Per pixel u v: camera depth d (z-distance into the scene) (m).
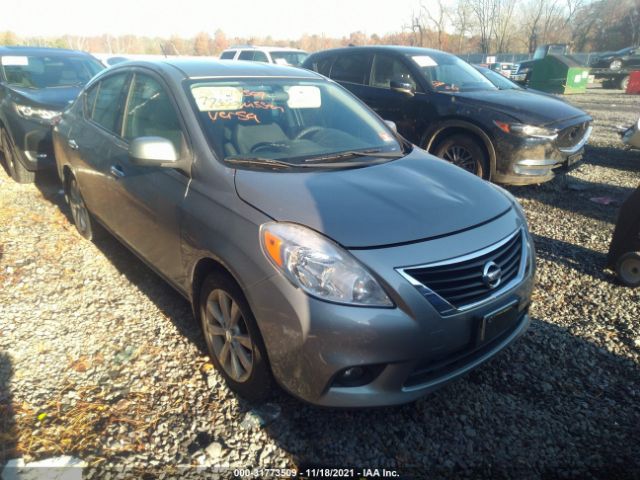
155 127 3.23
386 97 6.88
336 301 2.12
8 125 5.89
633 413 2.64
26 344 3.04
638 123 7.30
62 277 3.89
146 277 3.92
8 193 5.83
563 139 5.90
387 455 2.33
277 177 2.64
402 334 2.13
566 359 3.07
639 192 3.77
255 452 2.32
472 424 2.54
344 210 2.38
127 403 2.59
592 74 24.58
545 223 5.39
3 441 2.32
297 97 3.48
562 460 2.34
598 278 4.11
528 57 39.75
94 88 4.31
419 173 2.95
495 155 5.87
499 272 2.42
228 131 2.97
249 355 2.51
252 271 2.28
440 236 2.34
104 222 3.98
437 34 48.84
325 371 2.13
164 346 3.06
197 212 2.65
